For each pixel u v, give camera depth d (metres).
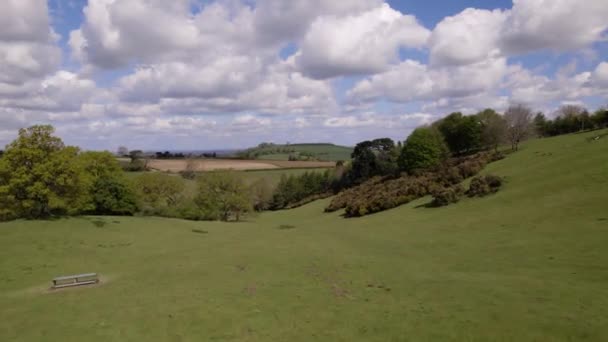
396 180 74.88
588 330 11.64
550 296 14.94
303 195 108.88
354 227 46.78
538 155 55.72
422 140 79.00
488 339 11.82
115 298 19.75
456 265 22.72
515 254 23.19
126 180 60.53
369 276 21.36
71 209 43.59
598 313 12.81
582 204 30.66
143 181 70.38
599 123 79.62
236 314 15.94
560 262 20.17
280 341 13.12
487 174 51.28
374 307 15.81
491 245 26.45
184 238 42.47
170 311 16.75
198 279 22.98
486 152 74.44
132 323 15.54
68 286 23.58
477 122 86.88
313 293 18.55
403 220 45.12
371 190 74.94
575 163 43.59
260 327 14.45
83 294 21.23
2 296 21.78
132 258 32.12
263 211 108.50
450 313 14.15
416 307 15.29
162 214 67.12
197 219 69.06
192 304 17.61
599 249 20.97
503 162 59.19
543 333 11.80
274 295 18.50
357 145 102.44
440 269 22.11
